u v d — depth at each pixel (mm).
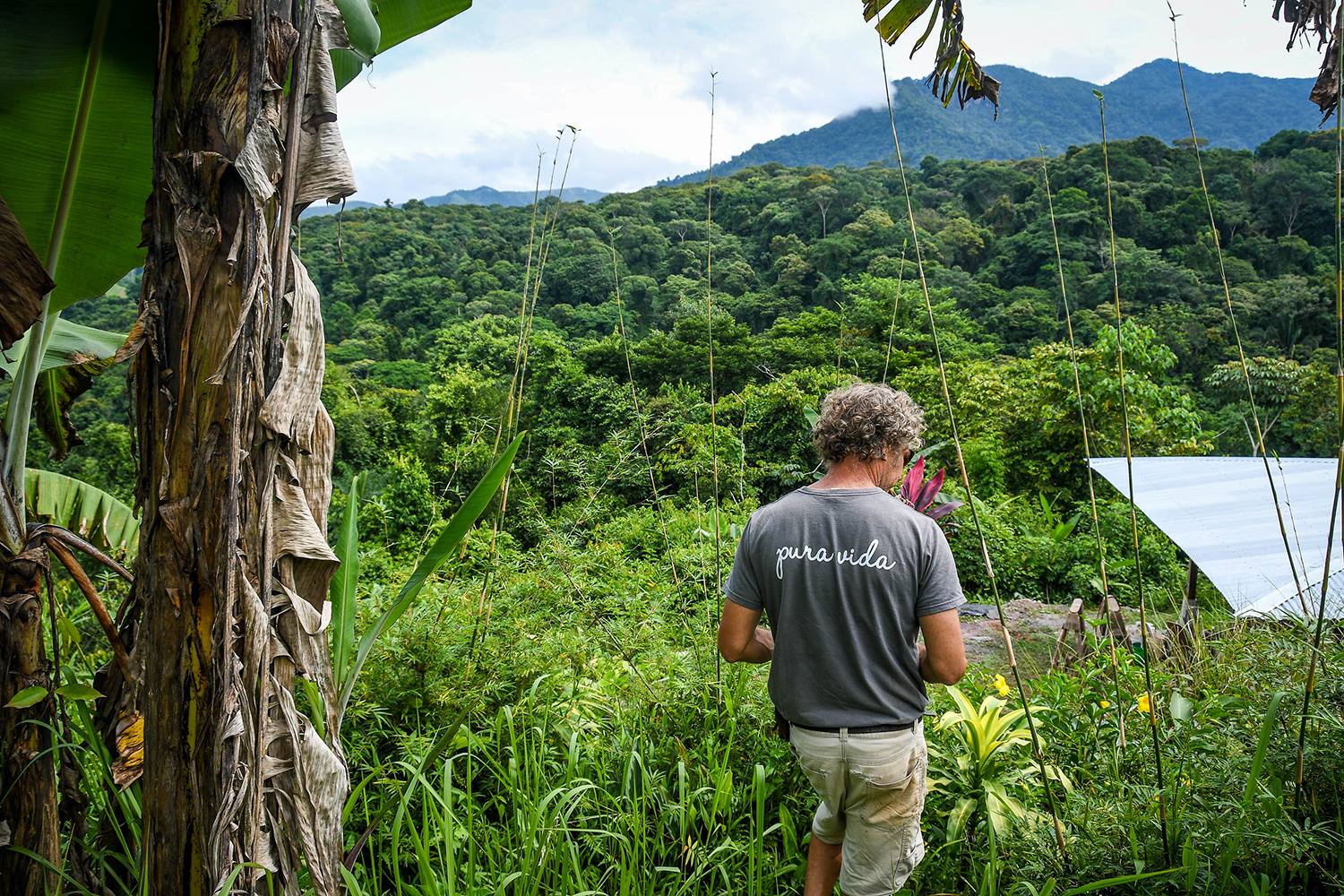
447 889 1975
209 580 1485
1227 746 2422
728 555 4359
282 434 1538
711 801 2570
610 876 2451
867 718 2076
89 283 2475
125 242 2416
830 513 2084
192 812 1521
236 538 1482
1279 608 3234
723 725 2904
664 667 3242
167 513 1479
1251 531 5574
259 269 1471
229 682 1494
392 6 2486
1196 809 2289
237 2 1438
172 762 1524
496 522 3344
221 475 1484
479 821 2467
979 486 16609
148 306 1502
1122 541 11797
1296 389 14891
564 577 3746
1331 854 2076
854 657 2057
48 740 1809
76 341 2822
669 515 6102
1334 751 2193
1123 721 2760
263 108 1480
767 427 13891
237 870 1501
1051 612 8562
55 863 1827
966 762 2701
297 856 1647
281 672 1651
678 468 6293
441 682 2809
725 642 2219
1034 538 12383
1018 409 17656
